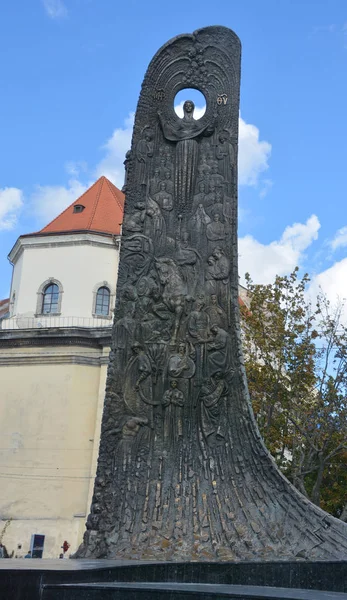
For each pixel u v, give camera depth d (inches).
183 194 513.3
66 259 1336.1
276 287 962.1
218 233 500.1
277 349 934.4
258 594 230.1
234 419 454.0
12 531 1174.3
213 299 483.5
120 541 418.3
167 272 492.7
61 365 1255.5
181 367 466.9
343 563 360.5
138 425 458.6
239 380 462.6
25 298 1334.9
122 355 477.7
